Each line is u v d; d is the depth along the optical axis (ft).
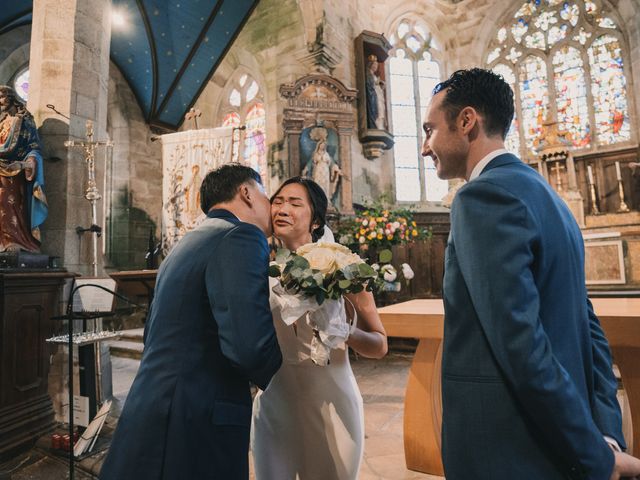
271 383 4.95
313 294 4.05
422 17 34.14
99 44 15.24
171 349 3.69
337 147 23.84
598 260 19.43
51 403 11.00
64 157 13.73
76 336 9.65
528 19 32.91
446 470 2.88
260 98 30.76
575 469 2.41
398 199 31.09
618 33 29.50
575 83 30.86
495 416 2.68
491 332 2.52
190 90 31.86
